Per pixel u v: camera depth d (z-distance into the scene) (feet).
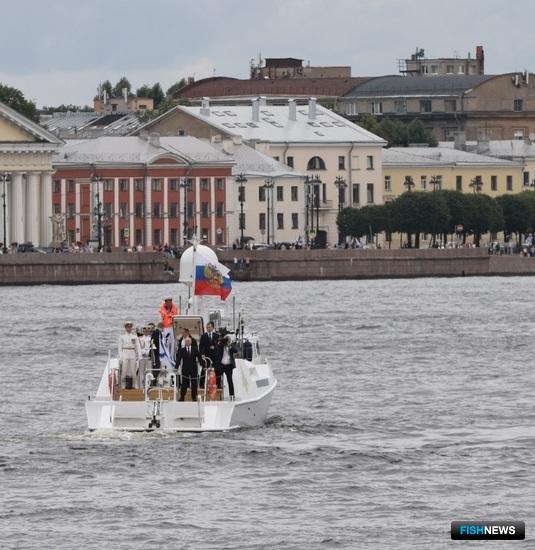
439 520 422.00
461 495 447.42
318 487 456.86
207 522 421.18
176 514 428.56
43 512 430.20
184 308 593.42
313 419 565.53
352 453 499.10
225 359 522.06
